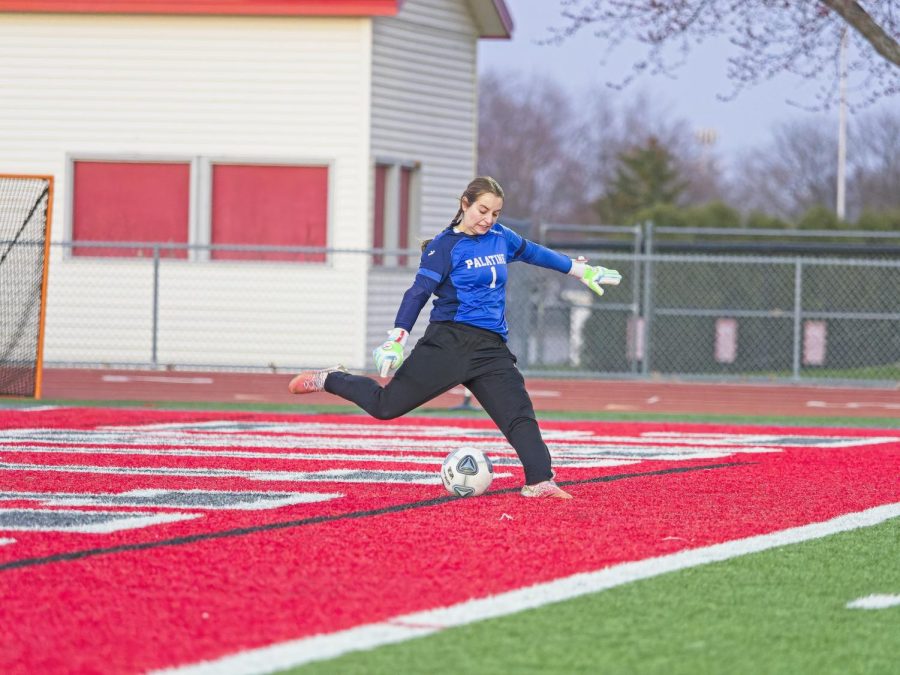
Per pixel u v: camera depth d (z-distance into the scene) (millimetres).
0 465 18594
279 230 40094
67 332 40438
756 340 45781
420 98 41562
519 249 15586
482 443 22312
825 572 11969
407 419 27125
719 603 10719
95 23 40250
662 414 30047
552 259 15703
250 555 12195
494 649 9234
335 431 24359
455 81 42906
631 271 45781
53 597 10484
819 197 141000
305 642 9328
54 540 12805
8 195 35062
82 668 8664
